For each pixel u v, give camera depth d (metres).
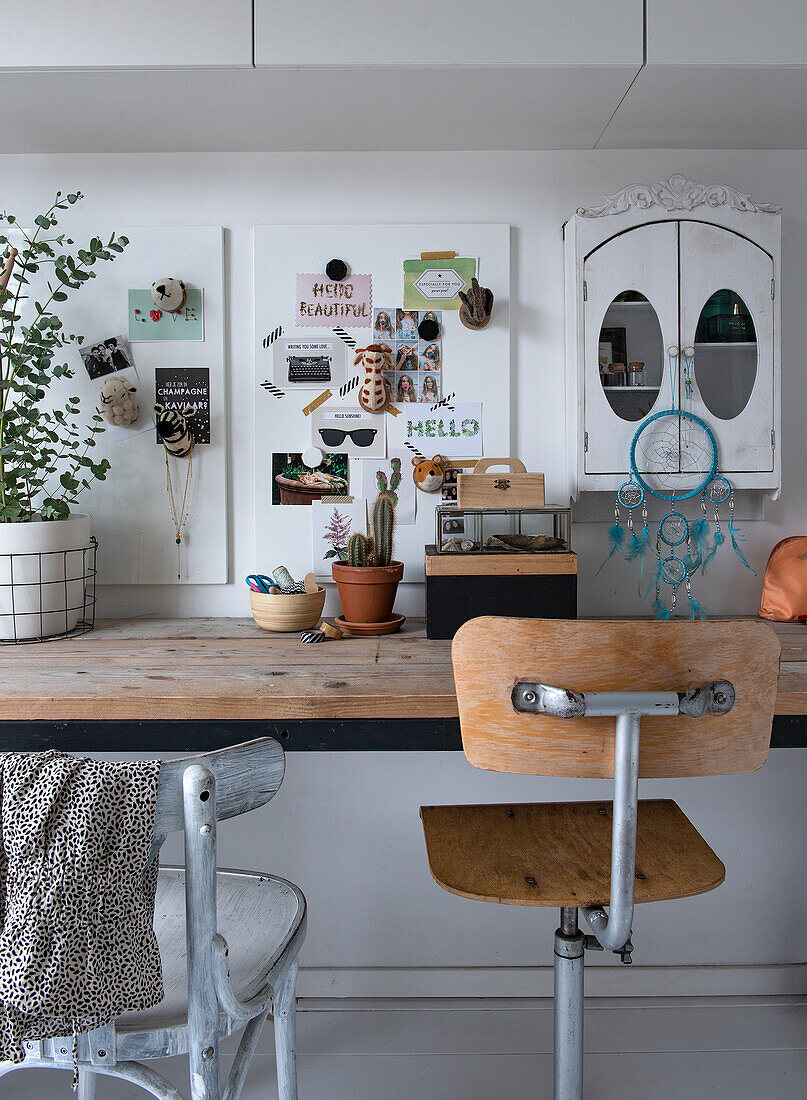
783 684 1.22
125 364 1.81
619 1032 1.72
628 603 1.84
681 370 1.68
